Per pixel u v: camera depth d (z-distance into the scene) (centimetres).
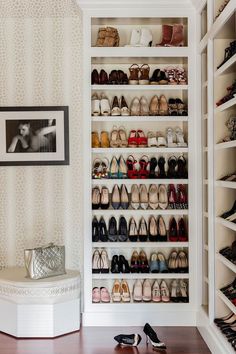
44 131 398
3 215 399
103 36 379
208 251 338
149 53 377
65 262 396
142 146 386
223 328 299
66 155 398
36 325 338
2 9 384
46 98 399
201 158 369
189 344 326
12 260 399
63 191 400
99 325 372
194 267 374
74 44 400
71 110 399
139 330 361
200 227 371
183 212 379
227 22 282
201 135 368
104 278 378
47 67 399
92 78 382
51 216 400
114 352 310
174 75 382
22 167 400
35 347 319
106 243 378
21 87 399
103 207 384
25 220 400
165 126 401
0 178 399
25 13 391
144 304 374
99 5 369
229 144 284
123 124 403
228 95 298
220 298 324
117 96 402
